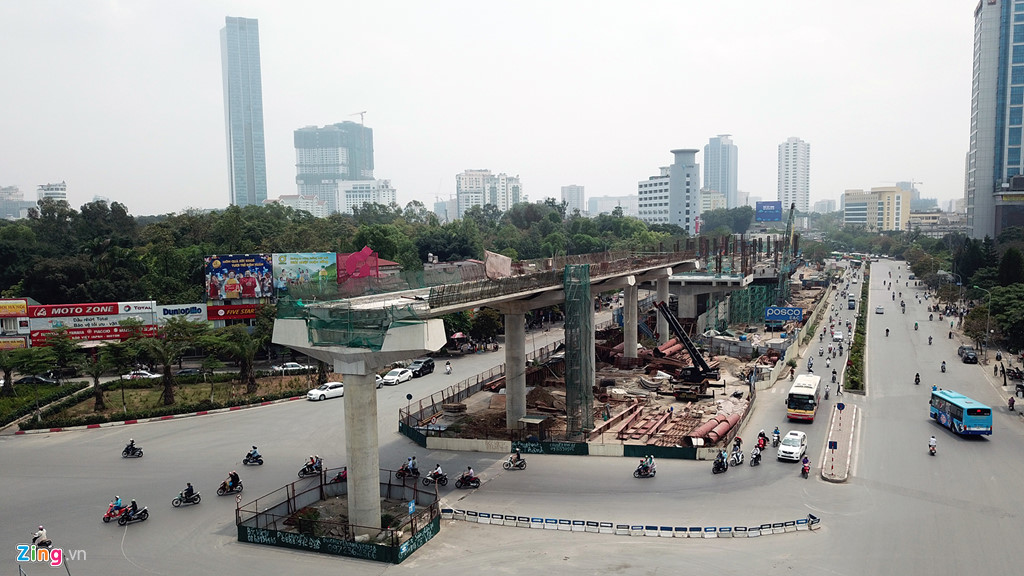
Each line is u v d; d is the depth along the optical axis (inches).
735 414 2423.7
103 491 1840.6
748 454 2086.6
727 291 4977.9
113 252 4375.0
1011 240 7081.7
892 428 2367.1
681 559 1402.6
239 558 1437.0
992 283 5044.3
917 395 2854.3
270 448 2202.3
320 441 2265.0
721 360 3634.4
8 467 2047.2
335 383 2920.8
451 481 1894.7
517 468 1987.0
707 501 1716.3
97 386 2650.1
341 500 1784.0
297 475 1937.7
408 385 3105.3
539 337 4411.9
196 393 2918.3
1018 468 1939.0
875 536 1504.7
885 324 4943.4
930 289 7116.1
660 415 2522.1
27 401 2711.6
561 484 1856.5
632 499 1737.2
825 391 2881.4
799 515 1620.3
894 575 1328.7
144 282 4311.0
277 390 2972.4
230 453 2154.3
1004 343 3976.4
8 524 1628.9
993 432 2309.3
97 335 3447.3
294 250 5433.1
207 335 2997.0
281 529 1571.1
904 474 1897.1
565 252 7219.5
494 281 1883.6
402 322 1459.2
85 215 5846.5
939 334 4478.3
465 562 1406.3
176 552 1469.0
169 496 1798.7
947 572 1339.8
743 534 1512.1
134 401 2790.4
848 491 1772.9
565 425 2401.6
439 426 2348.7
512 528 1581.0
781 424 2427.4
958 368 3398.1
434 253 6156.5
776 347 3676.2
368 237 5152.6
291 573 1363.2
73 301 4001.0
